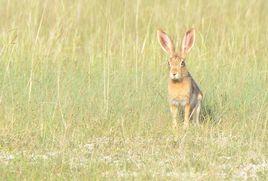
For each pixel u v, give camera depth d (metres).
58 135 19.66
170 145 18.98
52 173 16.91
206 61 25.19
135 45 25.53
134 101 21.92
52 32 26.69
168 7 30.73
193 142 19.22
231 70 23.83
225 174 16.98
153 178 16.55
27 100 21.81
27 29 26.69
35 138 19.50
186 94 21.22
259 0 32.62
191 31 21.77
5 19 29.84
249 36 28.16
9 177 16.59
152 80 23.45
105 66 24.03
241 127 20.42
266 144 19.11
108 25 28.27
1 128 20.19
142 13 30.06
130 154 18.48
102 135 20.02
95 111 21.48
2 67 24.05
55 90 22.36
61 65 24.42
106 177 16.67
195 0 31.16
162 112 21.86
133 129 20.22
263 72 24.17
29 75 23.41
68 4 30.66
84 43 28.27
